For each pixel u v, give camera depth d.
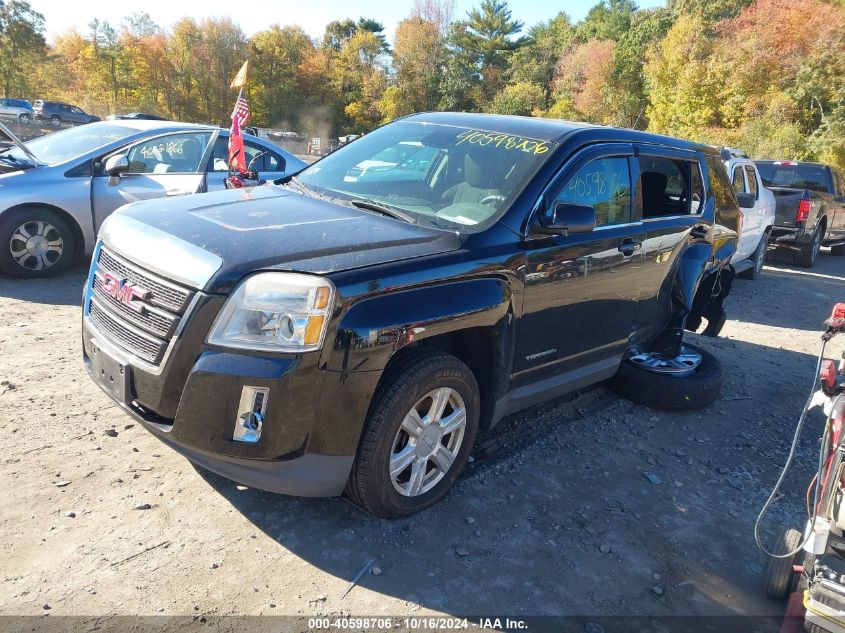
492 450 4.24
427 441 3.33
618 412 5.03
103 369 3.16
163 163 7.59
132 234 3.22
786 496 4.07
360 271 2.90
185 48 82.69
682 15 58.75
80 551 2.90
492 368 3.58
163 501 3.31
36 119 48.25
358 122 90.81
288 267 2.83
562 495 3.79
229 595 2.74
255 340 2.76
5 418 3.94
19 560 2.80
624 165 4.43
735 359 6.67
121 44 81.94
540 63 91.69
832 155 33.25
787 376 6.32
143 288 2.98
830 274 12.90
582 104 73.31
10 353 4.95
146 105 81.81
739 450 4.63
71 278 7.27
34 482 3.34
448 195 3.85
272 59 86.69
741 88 43.59
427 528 3.33
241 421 2.77
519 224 3.62
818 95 37.84
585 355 4.30
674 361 5.34
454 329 3.19
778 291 10.41
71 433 3.86
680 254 5.01
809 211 12.39
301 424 2.81
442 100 88.94
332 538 3.17
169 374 2.82
